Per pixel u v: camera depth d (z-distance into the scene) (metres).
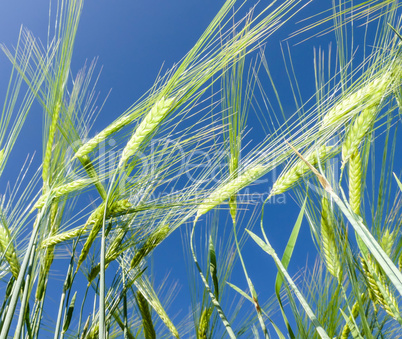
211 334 0.51
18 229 0.42
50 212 0.47
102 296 0.32
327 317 0.40
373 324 0.39
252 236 0.34
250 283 0.38
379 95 0.31
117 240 0.50
